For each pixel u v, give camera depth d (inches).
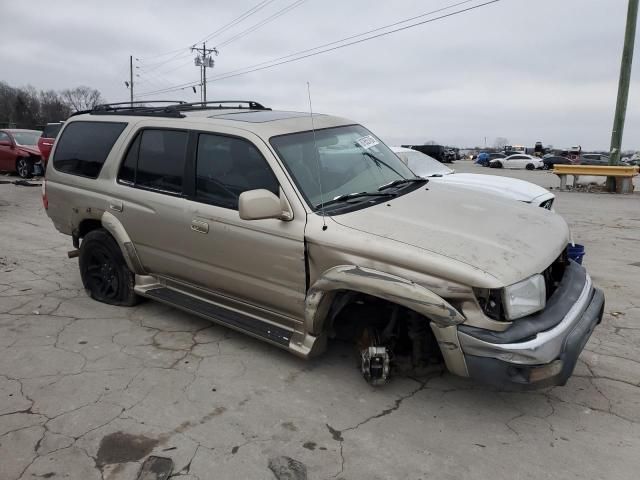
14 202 482.3
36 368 149.7
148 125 178.4
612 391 135.9
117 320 185.2
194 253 161.3
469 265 112.0
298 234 134.0
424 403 131.1
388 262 119.2
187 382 141.7
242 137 150.6
